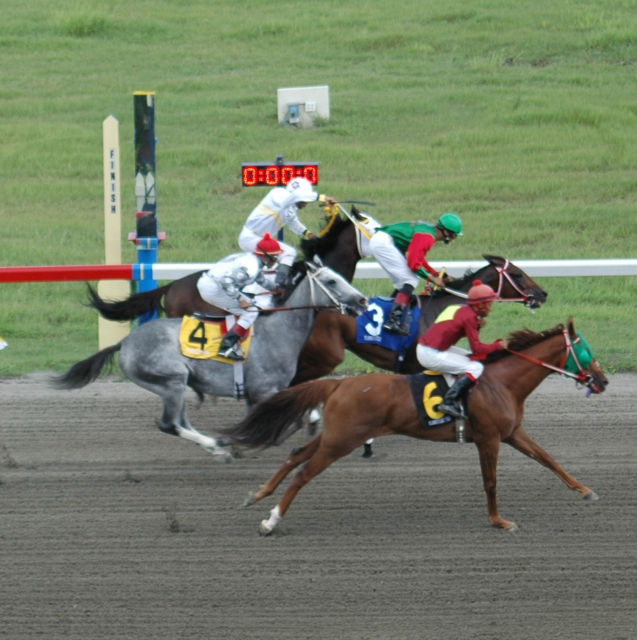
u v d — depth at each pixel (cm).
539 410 1495
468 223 2603
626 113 3312
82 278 1708
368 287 2191
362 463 1288
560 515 1112
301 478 1054
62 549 1026
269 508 1139
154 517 1112
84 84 3731
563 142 3141
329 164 3003
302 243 1355
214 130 3278
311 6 4556
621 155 3027
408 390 1054
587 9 4266
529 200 2781
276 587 938
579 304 2106
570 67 3734
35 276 1694
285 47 4069
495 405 1062
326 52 3988
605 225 2583
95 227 2648
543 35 4003
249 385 1218
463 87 3569
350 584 944
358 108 3412
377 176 2948
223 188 2934
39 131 3316
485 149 3105
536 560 995
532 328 1881
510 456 1308
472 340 1050
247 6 4619
